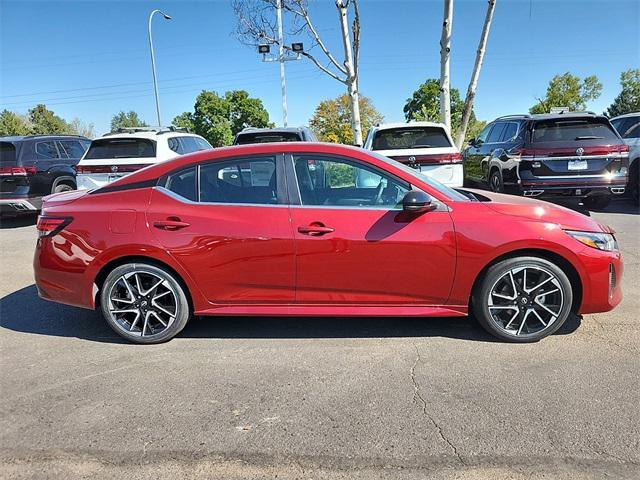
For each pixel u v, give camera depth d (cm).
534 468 234
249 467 240
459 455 244
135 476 236
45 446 259
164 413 286
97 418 283
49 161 950
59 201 393
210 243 357
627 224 777
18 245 769
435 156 789
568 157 775
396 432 263
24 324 430
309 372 331
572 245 347
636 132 966
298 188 361
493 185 939
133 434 267
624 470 231
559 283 353
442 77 1219
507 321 366
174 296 372
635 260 575
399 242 348
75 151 1034
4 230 909
